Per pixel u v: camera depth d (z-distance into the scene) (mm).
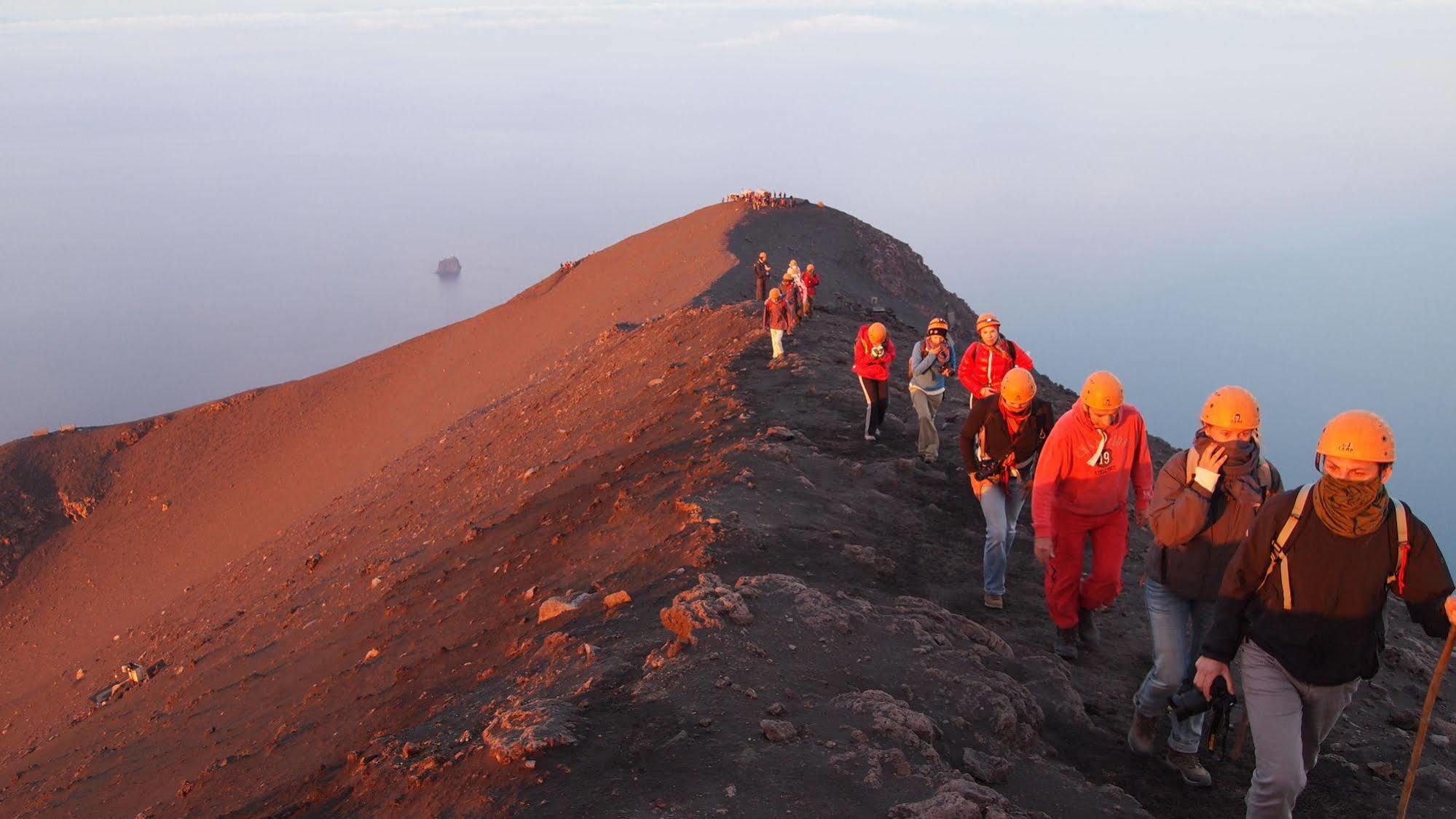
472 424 36500
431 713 7016
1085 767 5824
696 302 46281
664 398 18734
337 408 59281
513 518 13977
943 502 10625
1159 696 5664
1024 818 4520
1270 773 4238
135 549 49875
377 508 27469
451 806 4660
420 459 34125
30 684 39500
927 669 6129
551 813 4359
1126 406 6602
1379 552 3992
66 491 54688
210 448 57438
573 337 53031
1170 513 5234
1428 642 8531
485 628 9000
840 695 5559
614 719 5188
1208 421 5207
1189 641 5613
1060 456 6582
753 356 19859
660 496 10641
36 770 15781
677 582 7539
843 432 13211
